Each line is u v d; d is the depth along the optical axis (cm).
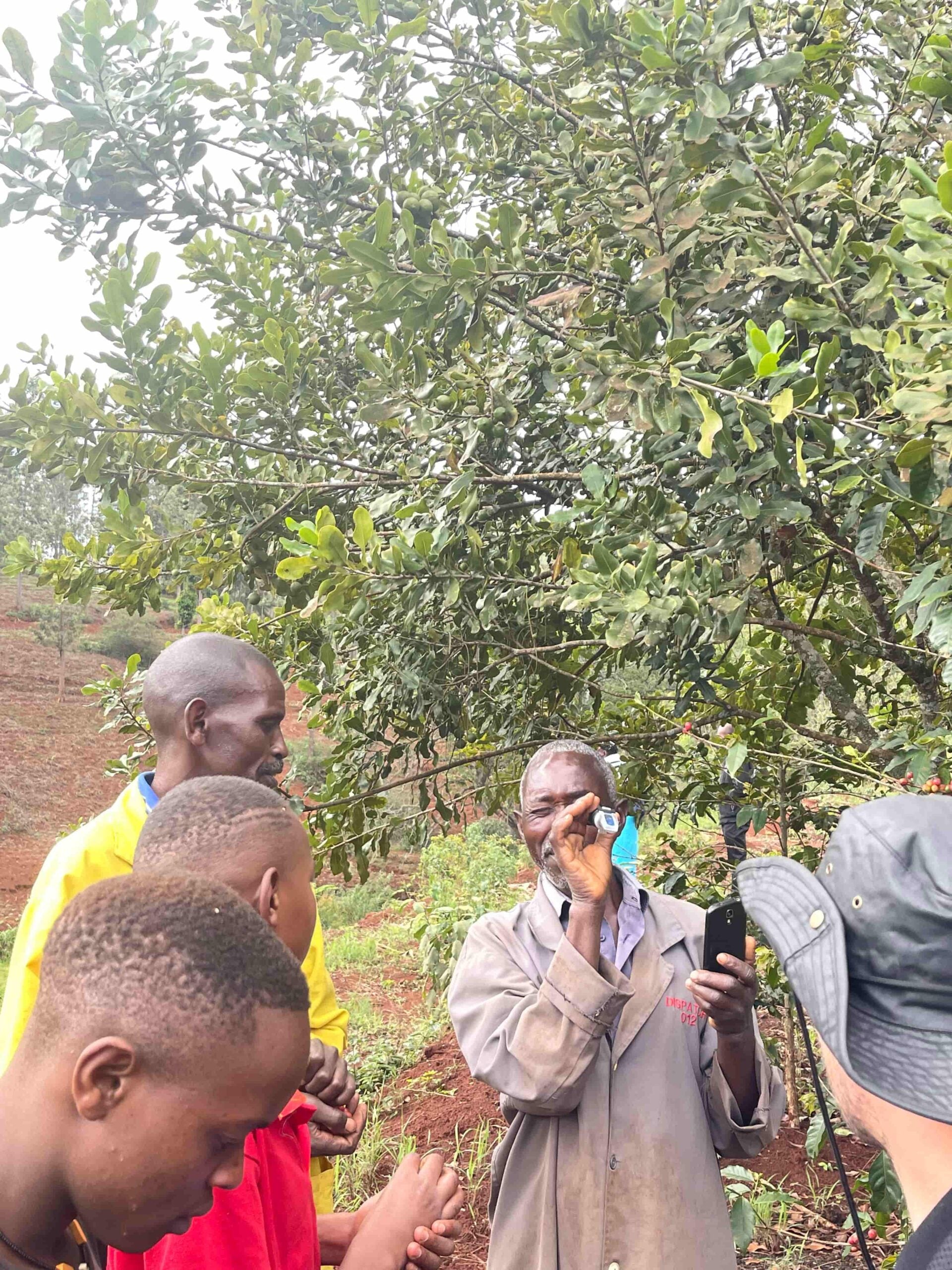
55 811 2619
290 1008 101
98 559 412
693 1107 225
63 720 3162
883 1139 107
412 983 970
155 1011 92
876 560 323
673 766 403
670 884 407
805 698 394
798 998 113
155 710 234
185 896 100
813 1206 407
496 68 379
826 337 288
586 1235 213
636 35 250
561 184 353
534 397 361
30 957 205
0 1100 98
